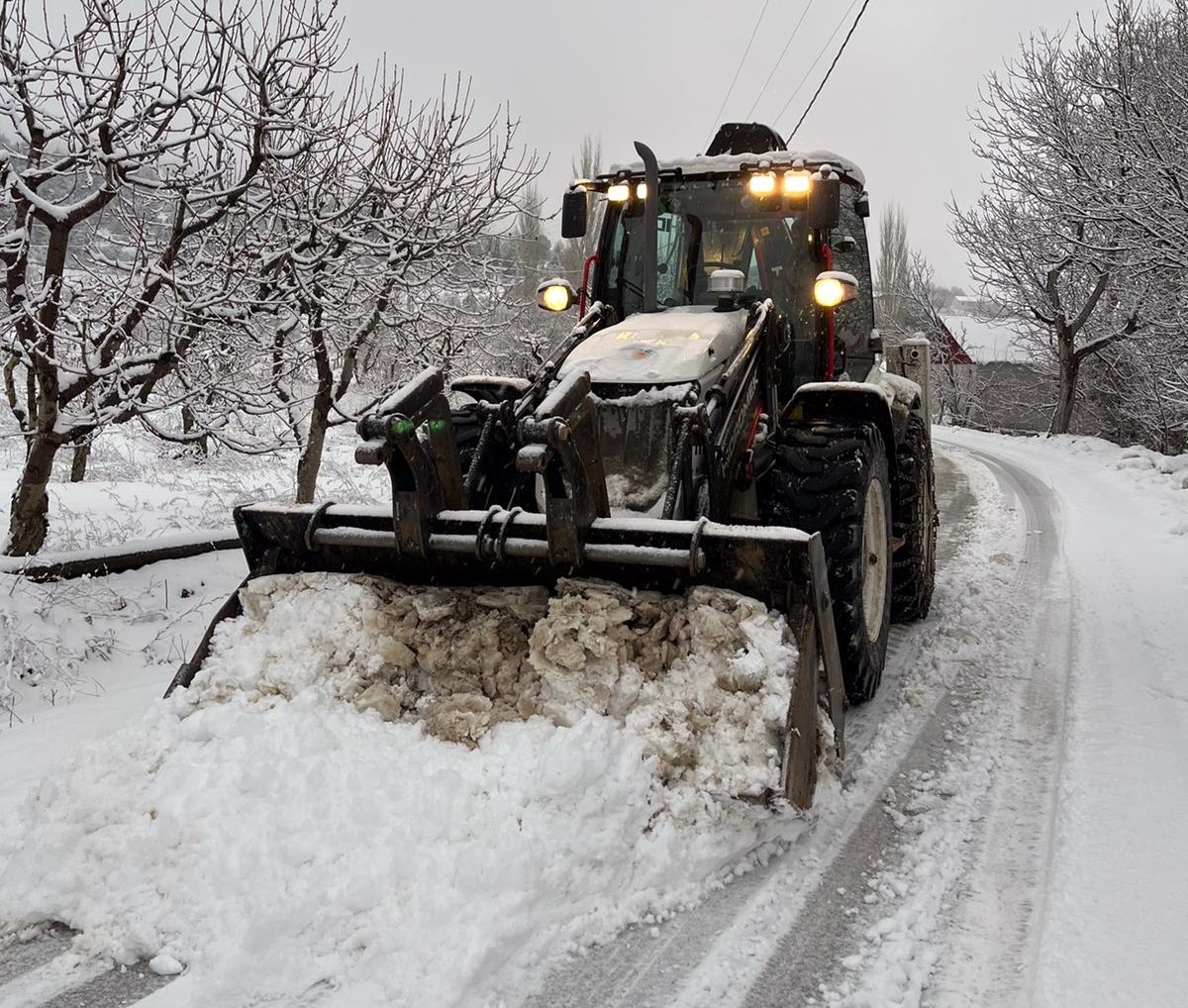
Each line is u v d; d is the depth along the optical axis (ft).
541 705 10.48
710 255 16.35
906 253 103.96
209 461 33.96
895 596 17.92
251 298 19.88
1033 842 10.32
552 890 8.75
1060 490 36.29
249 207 20.42
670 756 9.87
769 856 10.03
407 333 25.02
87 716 13.89
